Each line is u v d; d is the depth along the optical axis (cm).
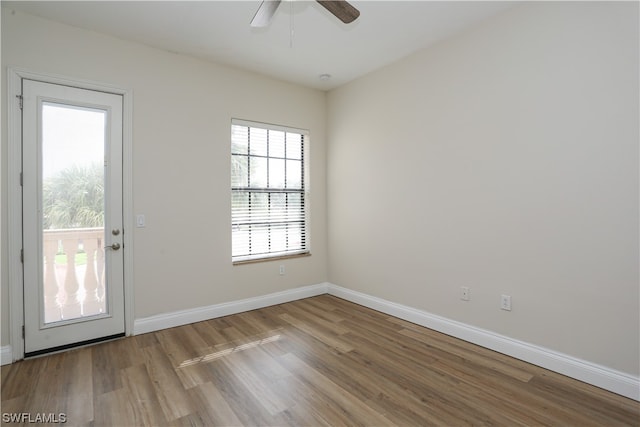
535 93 235
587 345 216
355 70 359
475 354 258
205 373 230
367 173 372
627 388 200
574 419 182
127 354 259
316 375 228
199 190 329
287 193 405
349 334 299
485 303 269
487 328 268
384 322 329
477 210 271
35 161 253
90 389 210
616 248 203
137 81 295
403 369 236
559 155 225
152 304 305
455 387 213
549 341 233
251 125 365
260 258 377
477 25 268
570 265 222
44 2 235
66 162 266
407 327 315
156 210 306
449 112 290
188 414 187
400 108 333
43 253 258
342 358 253
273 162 392
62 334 264
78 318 272
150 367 238
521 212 245
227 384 217
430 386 214
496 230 260
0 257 240
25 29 248
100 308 282
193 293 328
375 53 318
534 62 235
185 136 321
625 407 192
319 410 191
